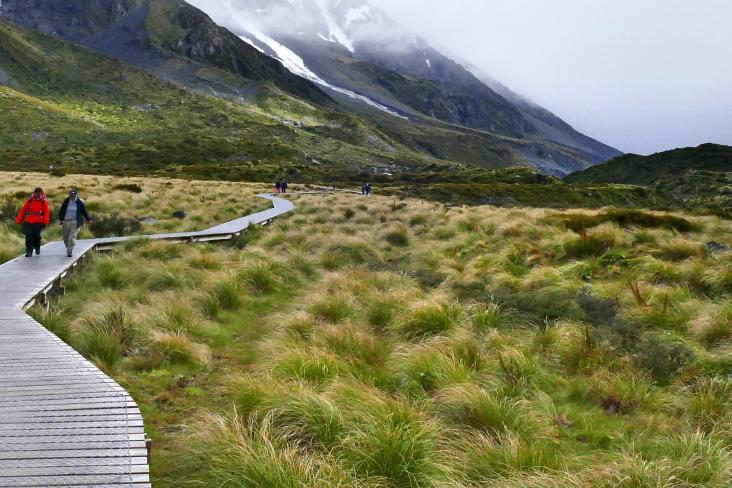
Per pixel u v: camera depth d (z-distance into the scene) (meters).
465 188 76.50
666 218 18.95
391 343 8.36
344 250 16.38
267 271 12.86
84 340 7.86
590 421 6.22
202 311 10.34
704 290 10.76
